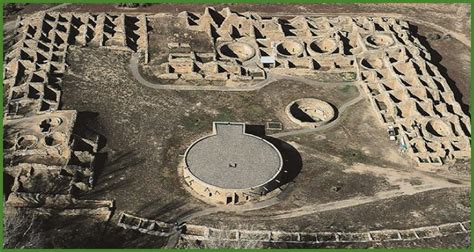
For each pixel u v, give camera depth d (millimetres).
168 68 99062
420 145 85125
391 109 91312
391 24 115812
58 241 67750
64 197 73000
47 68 96312
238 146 82062
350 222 72750
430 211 75125
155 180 77812
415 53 104250
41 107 88188
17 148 80000
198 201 74812
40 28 106000
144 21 111125
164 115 89875
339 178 79938
